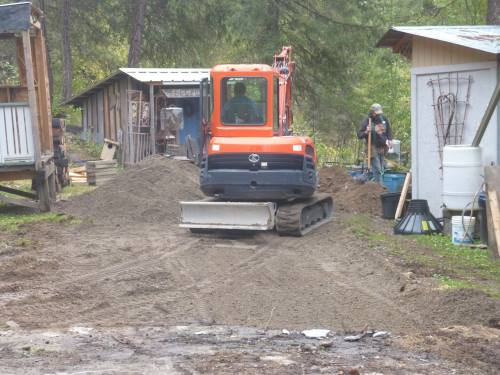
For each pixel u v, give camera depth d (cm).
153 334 885
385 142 2020
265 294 1085
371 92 3466
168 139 3097
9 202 1841
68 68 4078
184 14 4212
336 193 2031
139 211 1797
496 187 1317
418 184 1711
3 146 1811
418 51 1691
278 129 1592
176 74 3148
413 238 1481
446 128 1620
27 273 1211
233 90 1562
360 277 1179
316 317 970
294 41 3459
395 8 3450
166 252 1394
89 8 4275
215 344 838
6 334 882
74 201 1964
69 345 830
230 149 1523
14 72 3691
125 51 5262
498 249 1280
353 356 784
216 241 1502
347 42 3366
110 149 3219
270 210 1495
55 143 2452
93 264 1293
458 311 954
